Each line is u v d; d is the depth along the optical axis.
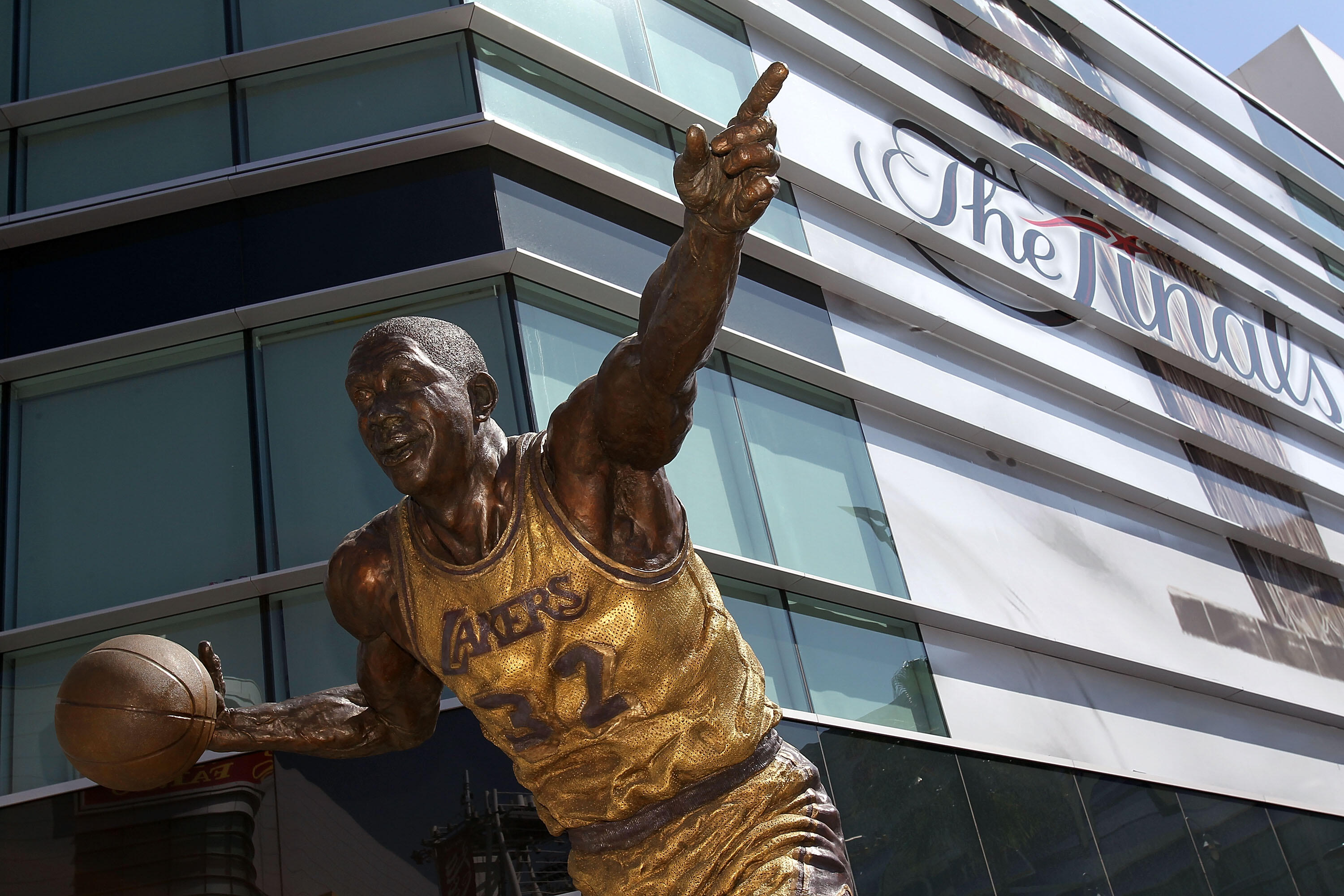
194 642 7.86
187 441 8.61
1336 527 17.11
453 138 9.50
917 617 10.31
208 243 9.41
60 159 9.88
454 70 10.04
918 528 11.05
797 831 3.10
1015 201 15.10
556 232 9.54
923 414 11.88
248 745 3.38
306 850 6.86
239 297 9.14
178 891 6.80
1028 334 13.85
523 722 3.04
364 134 9.77
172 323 8.90
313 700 3.52
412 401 2.97
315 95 10.02
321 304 8.95
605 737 3.02
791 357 10.70
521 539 3.01
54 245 9.51
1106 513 13.55
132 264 9.38
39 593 8.14
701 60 12.23
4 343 9.06
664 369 2.75
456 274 8.90
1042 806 9.60
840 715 9.16
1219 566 14.53
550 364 8.73
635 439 2.89
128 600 8.08
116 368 8.93
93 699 3.14
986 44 16.25
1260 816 11.68
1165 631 12.94
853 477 10.78
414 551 3.15
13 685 7.79
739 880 3.01
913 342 12.55
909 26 14.93
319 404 8.67
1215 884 10.69
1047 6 17.92
